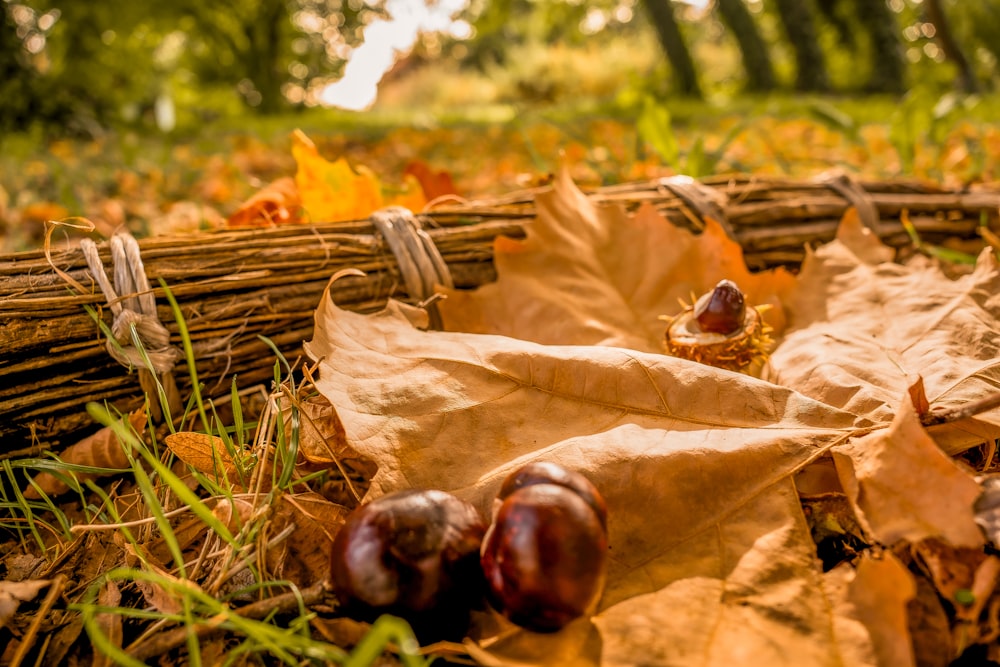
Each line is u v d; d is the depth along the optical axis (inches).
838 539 7.9
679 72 109.1
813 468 8.2
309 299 11.7
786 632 6.4
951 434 8.4
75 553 8.7
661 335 12.0
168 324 10.7
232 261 11.4
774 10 108.7
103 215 26.6
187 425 10.9
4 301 9.6
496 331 12.0
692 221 14.6
